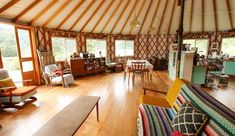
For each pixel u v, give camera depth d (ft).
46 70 14.71
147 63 16.75
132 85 15.15
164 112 6.12
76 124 4.96
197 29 23.21
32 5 11.81
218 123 3.30
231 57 19.49
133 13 18.52
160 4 17.03
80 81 17.10
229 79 17.98
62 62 18.95
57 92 12.86
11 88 9.09
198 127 3.75
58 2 12.75
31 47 15.07
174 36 25.26
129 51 26.89
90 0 13.99
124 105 9.98
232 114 3.29
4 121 7.89
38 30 15.38
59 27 17.29
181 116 4.42
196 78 13.99
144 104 6.93
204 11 17.76
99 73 22.39
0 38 14.82
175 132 4.15
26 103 10.31
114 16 18.66
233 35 21.36
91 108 6.30
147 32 25.09
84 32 21.17
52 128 4.70
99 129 7.11
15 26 13.21
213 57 20.83
